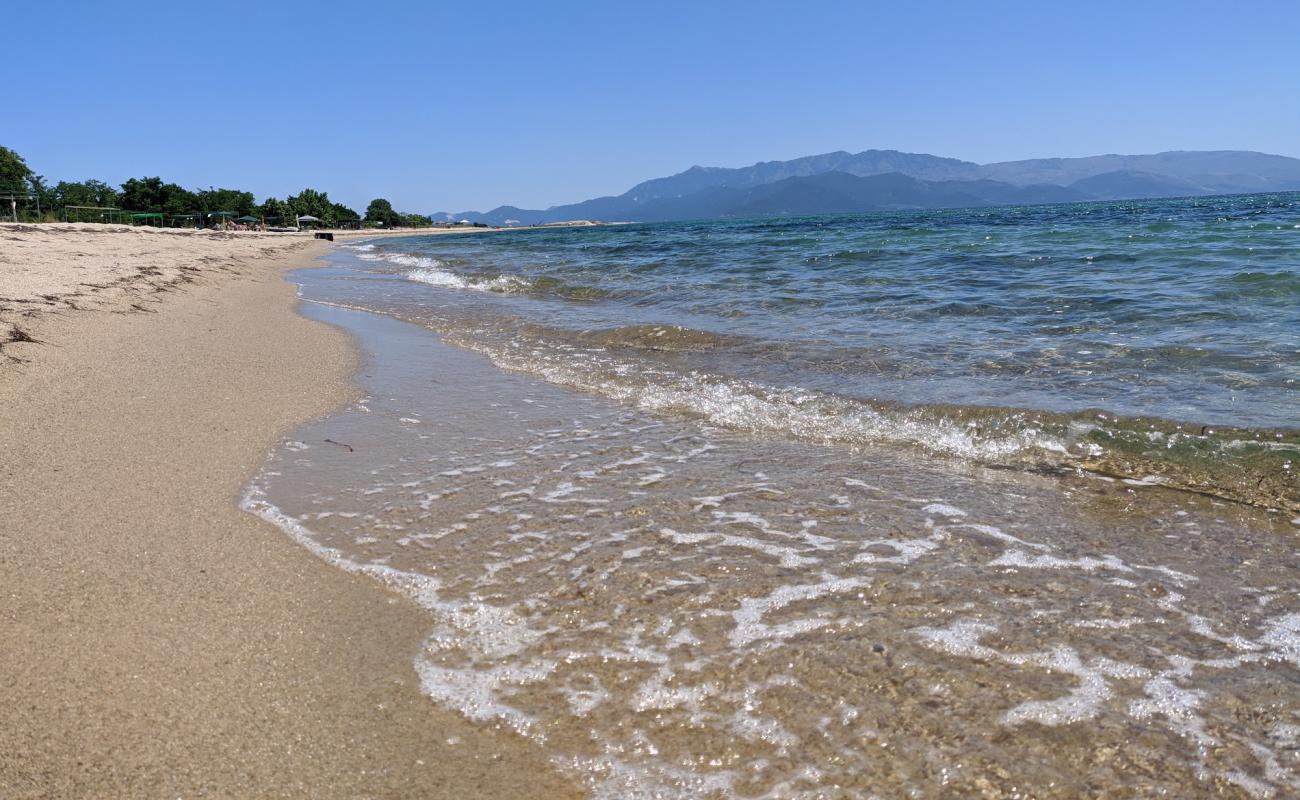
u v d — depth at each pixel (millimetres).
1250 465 4691
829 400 6484
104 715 2469
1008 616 3145
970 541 3877
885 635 3012
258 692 2654
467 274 19656
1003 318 9555
